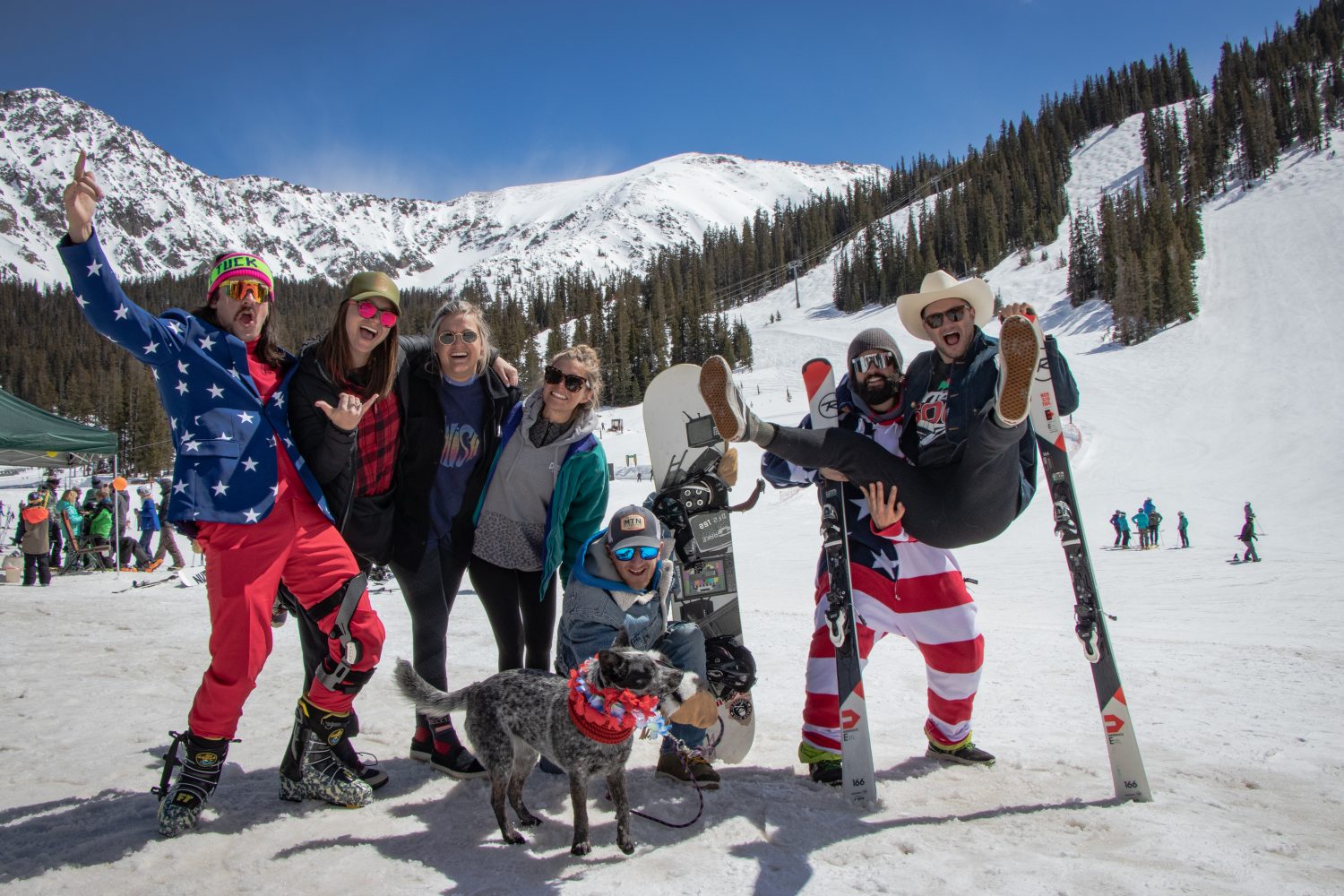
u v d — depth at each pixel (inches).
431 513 137.0
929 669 135.9
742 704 135.8
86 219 100.7
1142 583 567.5
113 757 141.3
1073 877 91.4
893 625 133.5
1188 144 4741.6
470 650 251.4
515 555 141.3
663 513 142.1
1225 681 202.2
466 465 137.7
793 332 3905.0
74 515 558.6
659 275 4960.6
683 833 109.3
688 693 104.0
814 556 852.0
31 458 586.2
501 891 91.4
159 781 127.1
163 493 596.7
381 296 116.9
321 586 114.4
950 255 4530.0
